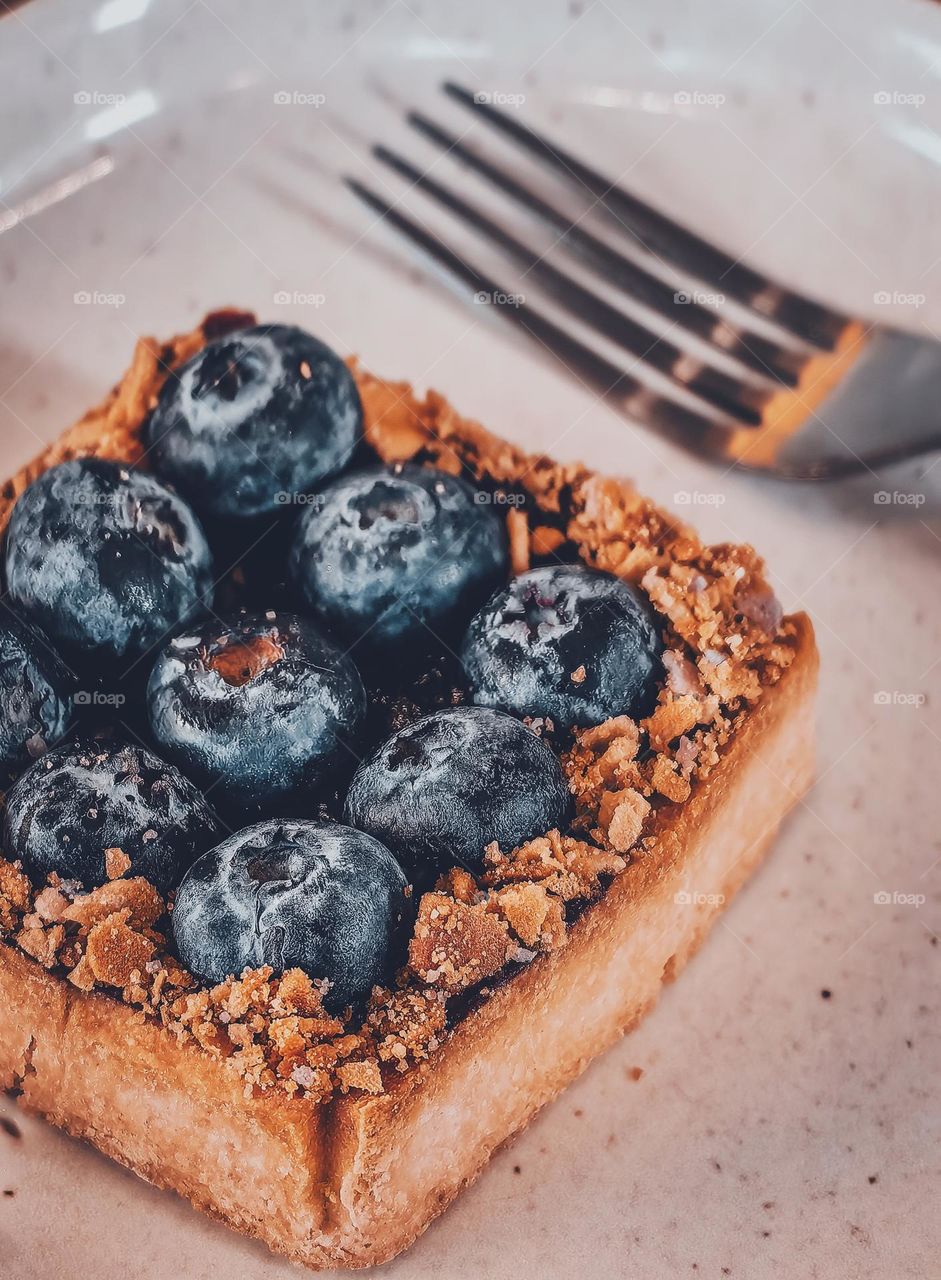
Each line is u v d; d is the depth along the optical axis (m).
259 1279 0.13
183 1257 0.13
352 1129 0.12
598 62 0.19
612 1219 0.14
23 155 0.18
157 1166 0.13
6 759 0.13
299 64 0.19
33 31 0.18
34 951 0.13
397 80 0.19
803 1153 0.14
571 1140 0.14
